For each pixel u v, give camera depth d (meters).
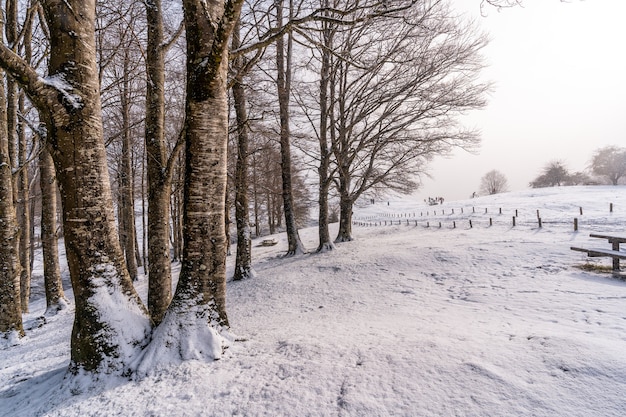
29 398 3.33
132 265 15.52
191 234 3.78
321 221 15.34
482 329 3.88
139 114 15.35
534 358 2.79
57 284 10.52
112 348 3.38
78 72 3.47
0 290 7.00
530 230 14.11
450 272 8.95
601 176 58.28
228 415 2.52
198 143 3.76
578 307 4.93
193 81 3.70
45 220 10.45
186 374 3.17
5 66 3.03
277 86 13.96
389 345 3.39
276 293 9.42
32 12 6.97
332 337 3.91
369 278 9.61
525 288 6.62
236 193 12.22
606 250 7.07
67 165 3.40
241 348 3.74
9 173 7.16
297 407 2.50
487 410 2.23
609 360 2.58
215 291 3.86
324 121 15.47
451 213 29.83
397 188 17.91
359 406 2.41
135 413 2.67
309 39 4.49
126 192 15.58
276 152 19.56
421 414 2.27
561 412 2.14
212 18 4.00
